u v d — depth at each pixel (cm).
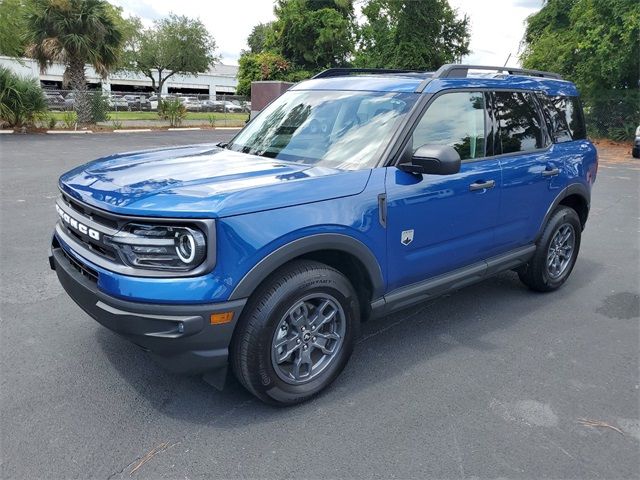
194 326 267
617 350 397
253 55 3294
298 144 378
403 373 357
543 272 489
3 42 2508
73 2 2198
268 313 286
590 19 2189
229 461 267
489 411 316
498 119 425
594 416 314
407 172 345
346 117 379
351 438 288
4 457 265
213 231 263
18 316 423
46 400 313
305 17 3059
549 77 513
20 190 905
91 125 2411
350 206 313
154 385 333
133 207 268
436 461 271
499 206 416
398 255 346
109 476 255
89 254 296
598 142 2327
